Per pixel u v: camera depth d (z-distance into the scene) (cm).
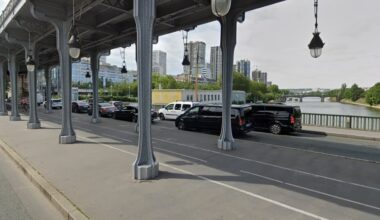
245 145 1153
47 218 490
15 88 2159
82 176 685
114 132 1486
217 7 550
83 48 1945
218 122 1573
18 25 1502
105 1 1091
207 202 527
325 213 490
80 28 1425
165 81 8481
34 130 1560
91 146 1073
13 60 2155
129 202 525
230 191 588
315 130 1738
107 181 645
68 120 1162
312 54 861
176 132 1536
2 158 961
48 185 622
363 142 1389
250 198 551
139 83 666
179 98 4691
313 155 999
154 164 678
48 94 3064
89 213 480
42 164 805
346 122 1894
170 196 555
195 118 1656
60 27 1176
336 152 1110
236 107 1488
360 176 741
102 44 1864
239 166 805
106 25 1451
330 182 679
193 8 1071
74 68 9375
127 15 1276
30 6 1148
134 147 1055
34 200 573
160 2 1122
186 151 1002
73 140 1165
